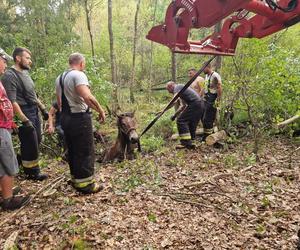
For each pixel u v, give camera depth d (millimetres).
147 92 19781
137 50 25734
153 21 22219
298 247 3756
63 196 5031
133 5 26875
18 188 5125
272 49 8781
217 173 6066
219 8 2812
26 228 4109
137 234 3998
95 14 26625
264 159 6914
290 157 6809
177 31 3254
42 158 7273
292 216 4488
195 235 4023
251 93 7945
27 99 5637
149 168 6223
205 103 8523
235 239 3973
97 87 9734
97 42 24266
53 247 3744
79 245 3713
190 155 7379
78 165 4914
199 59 18359
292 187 5480
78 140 4805
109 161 7203
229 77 8930
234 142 8266
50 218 4301
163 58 23141
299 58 8828
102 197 4957
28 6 17062
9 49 13008
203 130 8867
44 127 7934
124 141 7082
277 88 8008
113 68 15328
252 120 7570
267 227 4234
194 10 3021
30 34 16312
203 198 5020
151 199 4918
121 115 6957
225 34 3766
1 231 4094
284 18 3012
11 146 4523
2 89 4438
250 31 3574
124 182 5527
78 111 4742
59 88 4750
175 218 4395
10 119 4508
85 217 4309
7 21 17047
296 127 8734
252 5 2893
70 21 19359
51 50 13961
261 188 5395
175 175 6004
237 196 5109
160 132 10312
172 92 8289
